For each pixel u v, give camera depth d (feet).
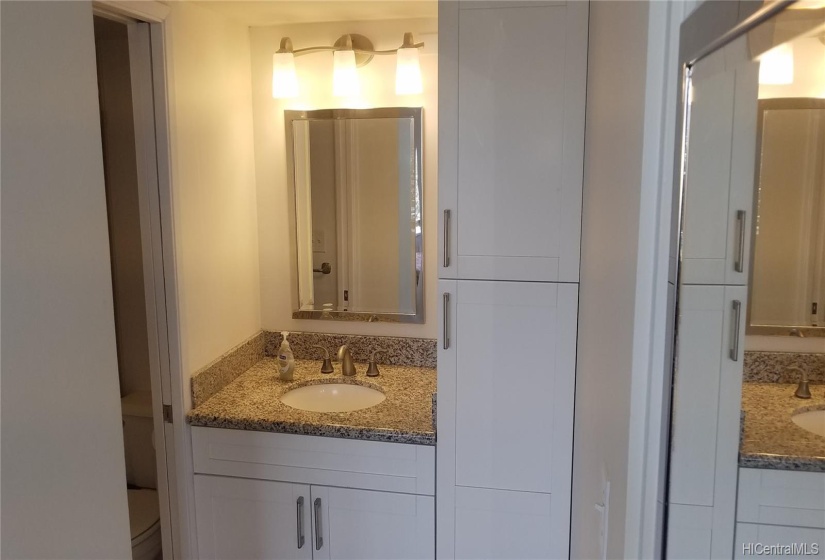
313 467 6.90
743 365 2.20
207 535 7.26
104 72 8.36
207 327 7.40
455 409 6.52
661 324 2.47
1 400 2.43
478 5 5.92
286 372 7.94
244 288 8.31
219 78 7.48
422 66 7.85
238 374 8.11
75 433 2.83
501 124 6.05
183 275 6.81
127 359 8.90
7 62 2.44
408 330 8.46
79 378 2.86
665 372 2.43
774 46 2.06
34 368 2.59
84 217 2.89
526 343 6.31
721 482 2.26
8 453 2.47
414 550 6.86
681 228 2.27
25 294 2.54
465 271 6.30
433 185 8.04
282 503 7.04
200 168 7.11
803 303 2.11
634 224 2.65
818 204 2.13
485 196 6.16
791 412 2.13
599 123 4.55
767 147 2.12
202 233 7.20
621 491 2.92
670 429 2.38
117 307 8.81
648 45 2.40
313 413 7.08
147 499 8.13
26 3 2.54
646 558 2.61
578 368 6.06
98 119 2.98
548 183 6.05
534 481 6.50
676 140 2.30
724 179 2.19
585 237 5.71
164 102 6.38
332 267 8.46
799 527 2.08
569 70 5.87
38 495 2.62
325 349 8.33
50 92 2.67
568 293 6.16
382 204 8.18
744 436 2.20
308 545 7.07
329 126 8.15
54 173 2.70
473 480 6.61
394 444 6.69
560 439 6.38
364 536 6.94
